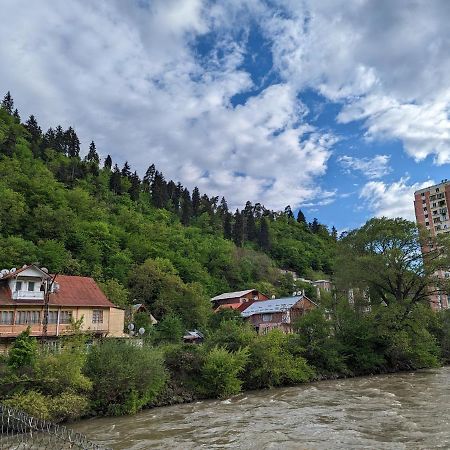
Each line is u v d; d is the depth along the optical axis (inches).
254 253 4990.2
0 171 3590.1
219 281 4010.8
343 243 2037.4
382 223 1903.3
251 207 7839.6
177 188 7032.5
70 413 871.1
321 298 1974.7
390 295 2020.2
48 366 908.6
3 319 1418.6
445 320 2171.5
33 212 3228.3
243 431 760.3
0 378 871.7
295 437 693.9
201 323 2583.7
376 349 1812.3
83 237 3142.2
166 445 679.1
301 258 5600.4
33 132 5718.5
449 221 4158.5
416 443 623.2
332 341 1694.1
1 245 2522.1
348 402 1030.4
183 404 1103.0
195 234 4931.1
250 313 2824.8
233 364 1243.2
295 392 1258.0
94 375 973.8
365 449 604.7
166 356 1226.6
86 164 5871.1
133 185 5807.1
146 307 2576.3
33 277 1528.1
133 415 956.0
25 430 703.1
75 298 1622.8
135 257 3440.0
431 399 1002.1
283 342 1508.4
